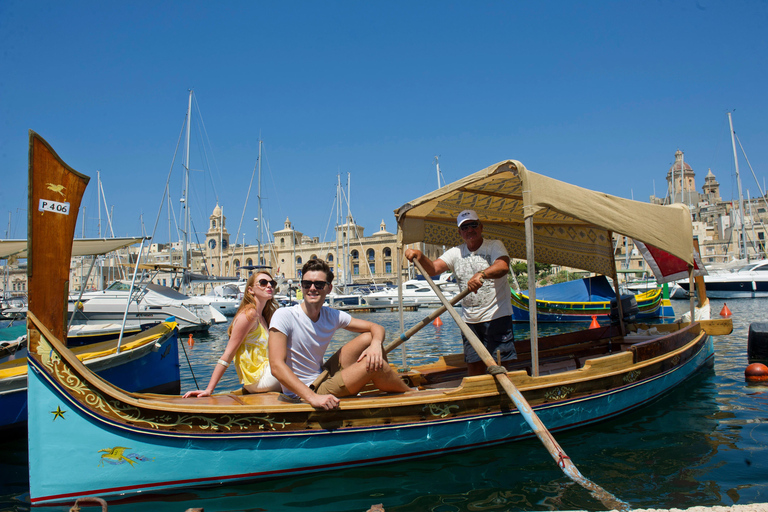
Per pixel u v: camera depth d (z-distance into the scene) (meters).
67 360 3.72
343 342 17.55
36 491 3.69
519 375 5.06
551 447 4.12
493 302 5.42
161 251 79.69
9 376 5.89
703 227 88.44
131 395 3.97
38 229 3.63
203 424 3.95
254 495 3.95
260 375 4.75
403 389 4.85
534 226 7.71
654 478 4.27
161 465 3.88
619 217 5.45
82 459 3.75
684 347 7.54
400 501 3.87
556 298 21.20
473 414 4.86
